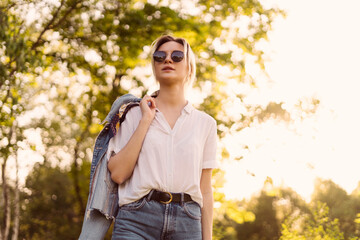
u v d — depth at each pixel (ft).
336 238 36.17
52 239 76.79
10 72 29.40
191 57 9.00
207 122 8.61
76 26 35.27
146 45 32.63
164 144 8.09
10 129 35.37
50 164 91.56
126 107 8.65
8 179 65.46
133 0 35.04
